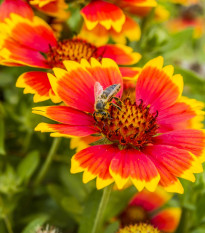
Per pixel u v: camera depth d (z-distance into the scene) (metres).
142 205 0.32
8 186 0.29
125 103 0.26
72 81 0.25
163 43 0.33
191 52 0.50
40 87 0.26
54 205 0.32
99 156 0.24
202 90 0.33
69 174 0.32
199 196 0.30
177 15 0.53
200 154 0.24
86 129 0.24
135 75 0.28
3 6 0.29
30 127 0.32
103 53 0.29
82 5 0.30
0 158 0.32
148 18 0.33
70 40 0.29
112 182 0.24
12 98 0.35
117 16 0.29
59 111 0.25
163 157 0.24
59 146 0.32
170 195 0.32
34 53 0.28
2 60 0.26
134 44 0.35
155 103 0.26
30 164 0.30
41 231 0.27
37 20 0.29
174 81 0.26
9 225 0.29
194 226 0.30
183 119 0.26
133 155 0.24
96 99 0.25
